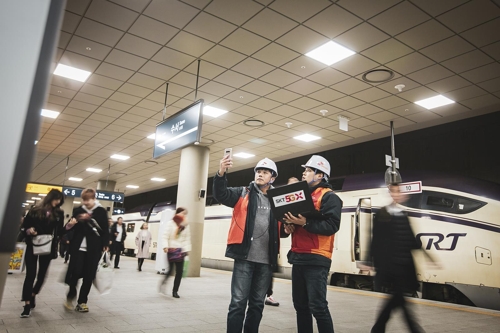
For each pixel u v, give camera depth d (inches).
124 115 370.9
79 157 578.2
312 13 197.3
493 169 336.5
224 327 158.9
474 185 283.0
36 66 21.7
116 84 297.9
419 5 186.4
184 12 201.8
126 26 216.7
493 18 193.8
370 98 301.7
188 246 250.7
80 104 345.1
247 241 106.1
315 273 97.3
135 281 317.1
